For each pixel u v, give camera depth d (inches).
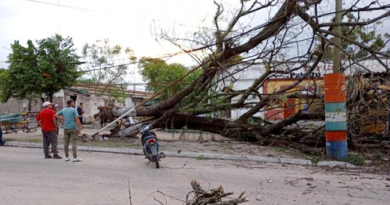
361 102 473.4
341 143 414.6
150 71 1136.8
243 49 528.1
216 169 365.1
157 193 256.4
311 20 446.9
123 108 636.1
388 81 478.9
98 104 1216.8
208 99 589.0
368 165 394.0
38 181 291.1
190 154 459.5
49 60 747.4
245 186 284.4
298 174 341.4
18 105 1237.7
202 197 139.8
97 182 290.5
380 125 488.1
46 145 423.5
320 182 303.4
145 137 380.2
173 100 586.9
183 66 1082.7
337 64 428.5
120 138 606.5
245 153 465.4
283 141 525.0
